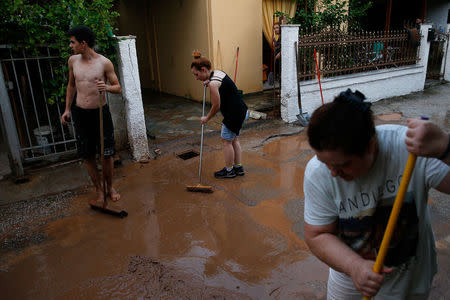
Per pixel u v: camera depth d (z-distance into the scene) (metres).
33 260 3.02
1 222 3.62
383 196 1.31
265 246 3.06
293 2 9.34
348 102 1.09
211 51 7.93
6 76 4.25
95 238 3.30
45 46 4.40
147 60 10.37
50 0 4.45
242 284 2.61
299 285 2.57
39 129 4.71
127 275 2.78
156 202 3.93
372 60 7.74
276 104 7.79
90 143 3.71
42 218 3.69
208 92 8.20
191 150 5.48
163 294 2.56
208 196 4.01
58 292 2.63
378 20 12.48
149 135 6.03
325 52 6.86
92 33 3.52
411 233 1.35
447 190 1.25
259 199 3.88
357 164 1.14
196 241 3.18
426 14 12.59
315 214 1.42
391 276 1.44
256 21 8.43
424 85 9.33
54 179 4.48
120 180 4.51
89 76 3.53
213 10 7.66
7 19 4.08
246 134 6.12
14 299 2.58
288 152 5.25
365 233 1.40
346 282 1.53
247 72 8.62
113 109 5.04
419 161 1.26
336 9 7.78
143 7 9.89
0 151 5.50
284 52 6.28
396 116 6.86
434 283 2.48
